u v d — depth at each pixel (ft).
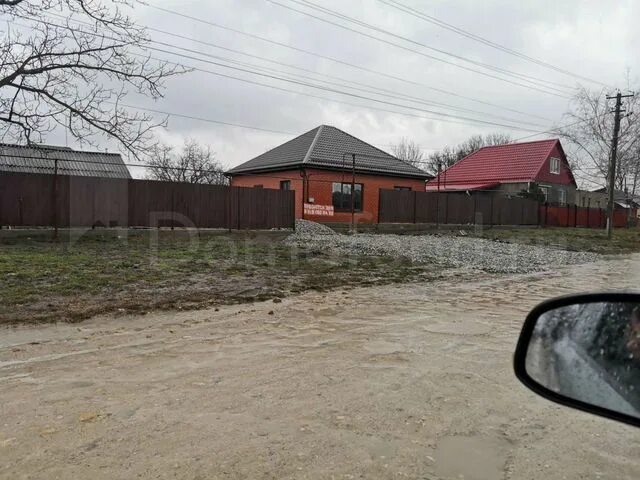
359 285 29.63
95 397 11.77
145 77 39.06
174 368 14.03
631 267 45.11
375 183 87.35
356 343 17.03
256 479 8.31
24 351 15.35
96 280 27.07
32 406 11.16
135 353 15.38
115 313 20.40
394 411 11.30
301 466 8.77
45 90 36.37
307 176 79.36
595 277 37.27
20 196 46.14
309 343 16.92
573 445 9.82
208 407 11.30
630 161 107.34
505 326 20.01
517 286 31.58
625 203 161.99
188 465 8.71
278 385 12.82
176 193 54.75
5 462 8.69
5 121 35.88
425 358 15.48
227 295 24.89
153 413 10.89
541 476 8.61
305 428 10.31
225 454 9.12
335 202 82.79
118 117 38.34
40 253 37.24
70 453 9.05
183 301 23.07
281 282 29.32
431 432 10.27
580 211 114.42
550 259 50.24
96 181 49.93
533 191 113.50
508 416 11.17
